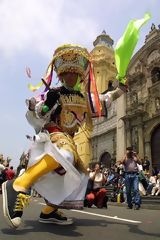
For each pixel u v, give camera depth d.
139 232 3.48
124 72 3.84
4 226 3.57
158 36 27.14
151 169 24.39
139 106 26.95
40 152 3.42
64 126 3.83
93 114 4.09
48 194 3.45
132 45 3.68
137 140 26.23
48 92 3.58
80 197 3.70
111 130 30.84
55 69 4.12
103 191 8.98
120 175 13.96
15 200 3.17
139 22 3.66
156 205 9.98
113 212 6.99
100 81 37.97
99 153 32.38
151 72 27.00
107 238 3.07
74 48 3.99
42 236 3.05
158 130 25.06
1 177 15.28
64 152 3.45
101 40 41.56
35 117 3.71
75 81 3.99
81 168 3.74
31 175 3.29
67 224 3.81
